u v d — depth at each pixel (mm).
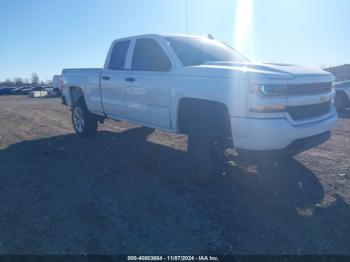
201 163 4273
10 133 8766
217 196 4031
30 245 3027
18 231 3273
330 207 3707
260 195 4055
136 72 5500
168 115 4844
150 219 3496
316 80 4160
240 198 3967
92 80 6789
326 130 4332
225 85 3943
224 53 5508
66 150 6449
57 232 3252
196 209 3693
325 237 3096
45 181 4656
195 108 4375
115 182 4582
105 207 3791
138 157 5863
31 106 19656
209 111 4227
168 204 3840
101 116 7055
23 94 61312
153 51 5281
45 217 3561
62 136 8086
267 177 4695
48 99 32906
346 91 13164
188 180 4605
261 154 3869
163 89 4844
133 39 5797
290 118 3801
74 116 7938
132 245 3020
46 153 6234
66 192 4242
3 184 4562
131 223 3416
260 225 3318
